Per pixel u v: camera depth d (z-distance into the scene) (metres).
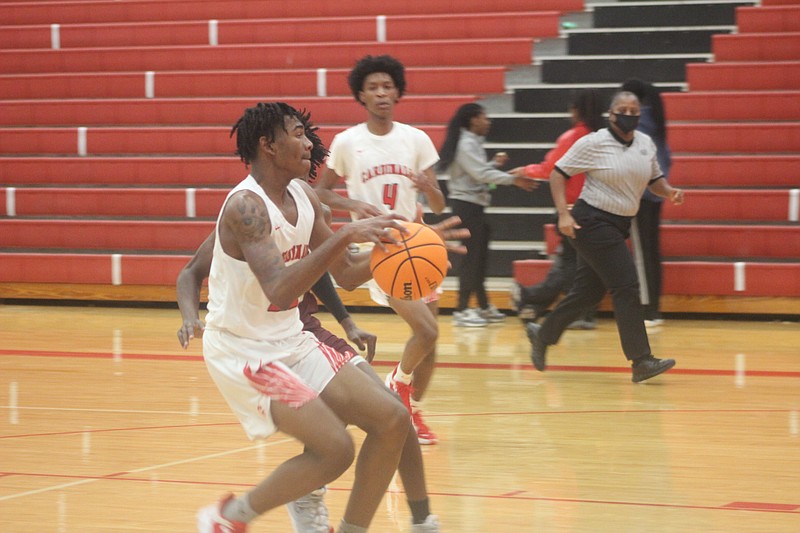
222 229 3.71
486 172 10.40
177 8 16.20
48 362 9.06
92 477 5.33
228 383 3.75
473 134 10.48
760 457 5.68
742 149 12.09
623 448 5.94
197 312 4.04
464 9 15.23
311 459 3.60
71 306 12.71
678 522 4.49
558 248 10.30
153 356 9.38
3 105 14.73
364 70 6.28
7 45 16.09
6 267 12.73
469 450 5.94
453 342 9.95
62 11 16.47
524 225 12.20
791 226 11.27
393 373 6.05
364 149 6.31
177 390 7.84
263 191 3.72
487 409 7.11
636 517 4.57
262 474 5.38
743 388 7.74
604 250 7.70
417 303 5.87
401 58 14.50
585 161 7.62
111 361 9.12
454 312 11.38
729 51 13.25
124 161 13.59
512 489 5.09
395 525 4.55
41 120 14.66
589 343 9.87
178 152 13.88
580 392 7.66
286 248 3.78
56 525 4.51
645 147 7.68
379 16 15.55
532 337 8.22
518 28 14.52
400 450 3.77
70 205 13.34
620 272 7.70
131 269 12.43
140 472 5.43
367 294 11.91
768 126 12.01
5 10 16.61
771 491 4.99
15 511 4.72
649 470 5.43
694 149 12.21
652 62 13.54
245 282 3.70
